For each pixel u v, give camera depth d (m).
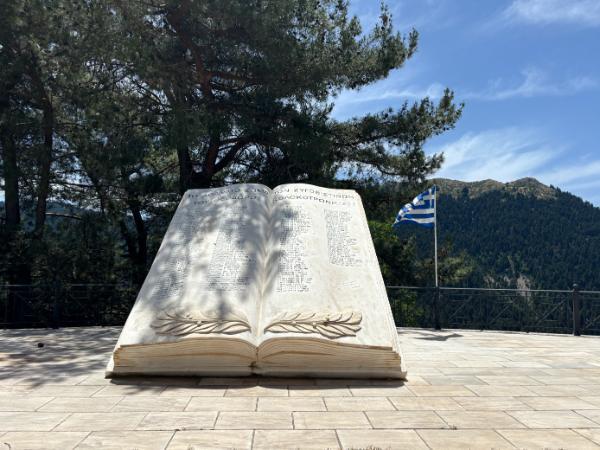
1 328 10.72
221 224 6.76
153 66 12.15
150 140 13.45
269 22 12.24
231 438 3.64
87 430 3.80
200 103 13.40
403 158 15.10
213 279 5.95
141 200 16.64
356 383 5.29
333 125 14.82
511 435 3.77
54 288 10.57
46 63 13.37
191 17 12.41
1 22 12.33
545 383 5.49
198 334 5.29
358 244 6.66
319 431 3.81
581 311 10.17
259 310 5.67
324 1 14.75
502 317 10.81
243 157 15.47
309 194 7.29
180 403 4.52
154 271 6.23
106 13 12.31
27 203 15.91
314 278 5.93
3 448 3.42
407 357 7.15
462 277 24.08
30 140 14.62
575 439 3.70
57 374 5.66
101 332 9.49
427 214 12.05
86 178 16.67
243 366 5.38
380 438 3.67
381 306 5.85
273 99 13.23
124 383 5.23
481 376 5.82
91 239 16.42
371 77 14.54
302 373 5.36
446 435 3.76
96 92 13.18
